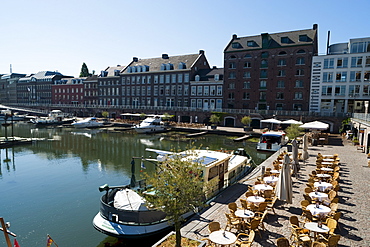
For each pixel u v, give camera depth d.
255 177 17.30
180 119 60.06
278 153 25.86
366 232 9.58
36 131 50.38
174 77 65.31
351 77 45.53
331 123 43.56
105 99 79.69
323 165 17.62
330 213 10.15
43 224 13.57
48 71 105.19
